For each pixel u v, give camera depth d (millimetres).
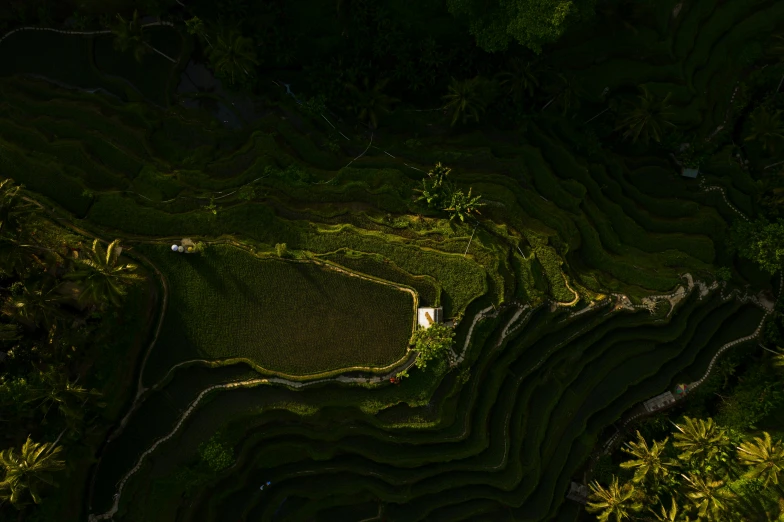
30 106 31875
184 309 29312
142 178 31062
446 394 29469
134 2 32062
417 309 28828
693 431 30359
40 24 32688
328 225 30266
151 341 29312
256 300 29375
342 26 32500
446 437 30391
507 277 29641
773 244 32125
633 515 32969
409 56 32969
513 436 31844
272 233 29969
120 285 25656
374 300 29141
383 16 31875
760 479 30562
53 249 27969
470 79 33094
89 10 32406
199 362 29219
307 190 31031
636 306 31547
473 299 29094
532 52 33031
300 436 31000
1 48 32844
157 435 29562
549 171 32969
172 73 33062
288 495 32438
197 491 30141
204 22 32469
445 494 33031
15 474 22328
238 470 31031
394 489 32344
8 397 25797
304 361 29125
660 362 33062
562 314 30734
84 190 30016
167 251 29422
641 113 31922
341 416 30297
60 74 33062
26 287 25312
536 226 31250
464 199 29672
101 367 28281
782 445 29547
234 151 32688
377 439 31172
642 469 30609
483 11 28078
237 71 31234
